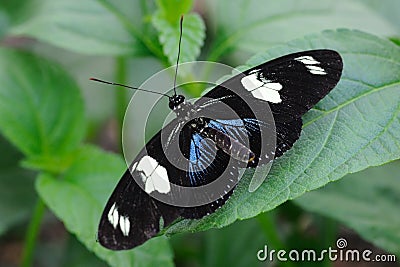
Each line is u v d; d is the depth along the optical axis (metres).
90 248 0.40
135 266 0.40
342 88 0.36
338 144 0.36
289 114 0.35
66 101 0.45
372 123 0.36
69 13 0.45
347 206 0.44
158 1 0.41
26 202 0.48
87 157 0.43
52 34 0.45
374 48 0.37
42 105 0.45
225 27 0.44
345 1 0.44
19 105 0.45
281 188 0.35
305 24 0.44
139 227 0.34
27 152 0.44
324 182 0.35
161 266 0.40
